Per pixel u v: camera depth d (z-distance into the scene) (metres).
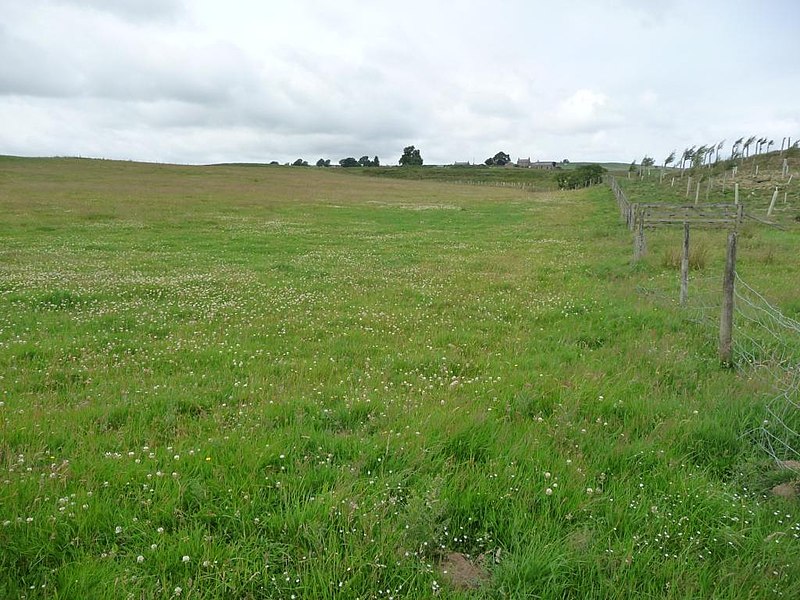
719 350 8.69
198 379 7.95
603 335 10.53
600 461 5.47
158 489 4.69
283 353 9.46
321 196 67.88
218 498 4.67
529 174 145.62
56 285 15.48
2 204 42.66
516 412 6.67
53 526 4.11
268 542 4.12
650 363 8.53
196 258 22.52
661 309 12.31
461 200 65.56
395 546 4.09
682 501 4.79
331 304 13.60
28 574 3.77
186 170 108.56
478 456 5.62
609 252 22.69
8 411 6.46
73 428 6.03
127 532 4.20
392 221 41.59
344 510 4.42
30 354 9.12
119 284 15.80
